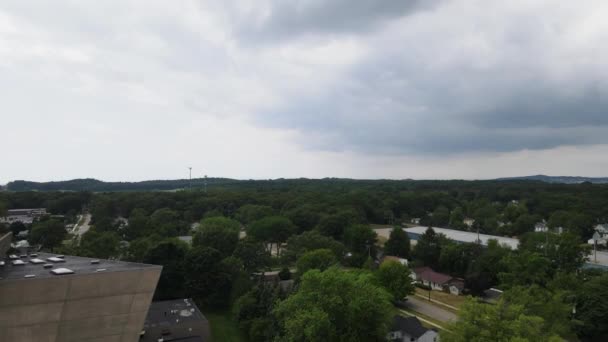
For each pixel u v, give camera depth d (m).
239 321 66.19
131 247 96.12
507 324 36.44
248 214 172.75
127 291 32.03
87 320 30.92
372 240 121.50
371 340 48.75
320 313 43.97
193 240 113.62
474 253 99.06
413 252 112.25
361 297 47.38
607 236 142.12
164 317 62.22
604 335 58.12
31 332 28.92
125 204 196.50
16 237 130.62
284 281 86.06
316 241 110.31
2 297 27.70
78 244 105.25
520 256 79.62
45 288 28.97
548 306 49.47
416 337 57.16
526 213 169.62
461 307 41.38
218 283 79.50
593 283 62.22
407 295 77.88
